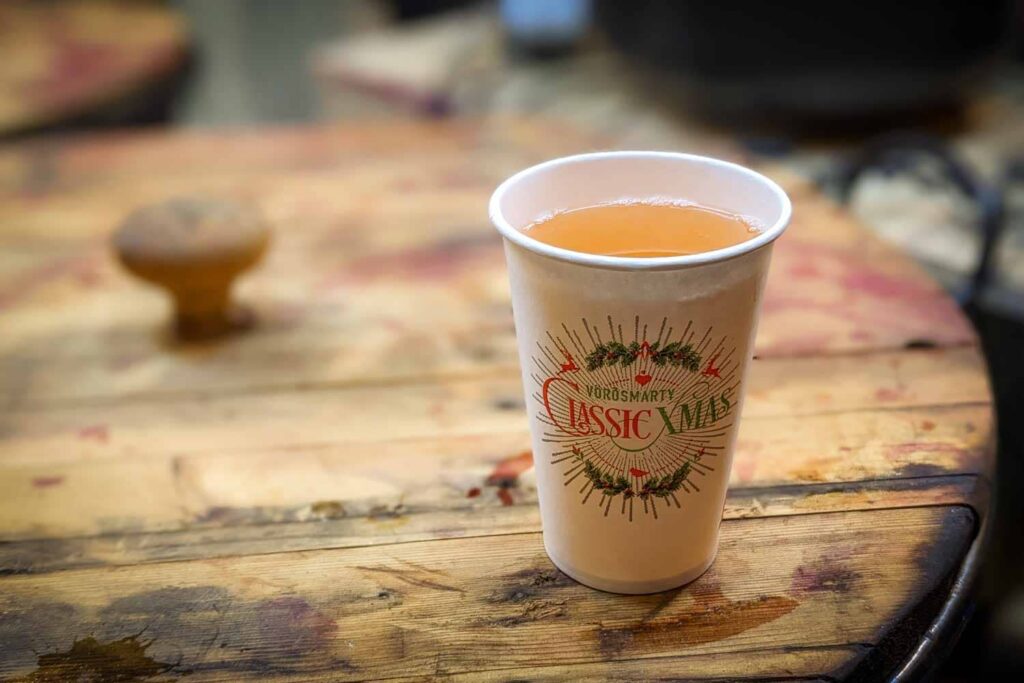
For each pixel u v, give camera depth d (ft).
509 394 1.95
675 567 1.56
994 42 4.82
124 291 2.35
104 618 1.58
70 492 1.79
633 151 1.61
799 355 1.97
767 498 1.69
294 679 1.50
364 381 2.01
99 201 2.80
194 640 1.55
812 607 1.54
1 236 2.60
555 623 1.54
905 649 1.54
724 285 1.40
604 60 6.36
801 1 4.58
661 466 1.48
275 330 2.17
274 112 7.77
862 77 4.83
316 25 7.48
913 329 2.02
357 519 1.71
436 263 2.38
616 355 1.43
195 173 2.98
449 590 1.59
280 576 1.63
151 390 2.02
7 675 1.51
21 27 5.20
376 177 2.87
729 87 4.91
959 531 1.62
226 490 1.77
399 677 1.49
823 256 2.26
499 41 6.68
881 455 1.75
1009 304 3.15
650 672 1.48
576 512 1.54
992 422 1.80
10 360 2.12
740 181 1.56
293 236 2.52
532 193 1.58
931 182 3.02
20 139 3.74
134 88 4.32
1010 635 3.26
